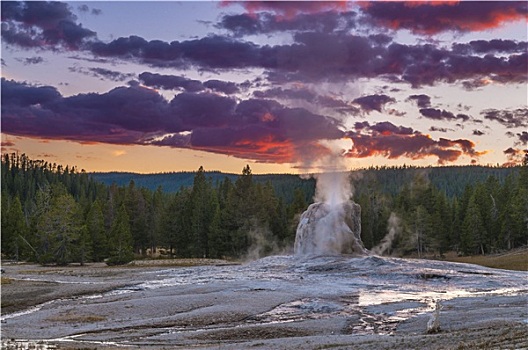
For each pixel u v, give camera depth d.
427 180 136.25
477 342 24.88
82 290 52.97
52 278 66.62
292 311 40.66
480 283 54.94
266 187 118.94
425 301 44.31
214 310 40.06
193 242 109.50
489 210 109.88
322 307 41.88
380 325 35.19
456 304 41.25
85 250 94.31
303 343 28.62
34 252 97.25
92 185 193.50
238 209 107.75
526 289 52.22
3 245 104.44
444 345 25.22
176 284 56.41
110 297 47.50
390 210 124.19
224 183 132.50
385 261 65.25
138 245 117.50
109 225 116.50
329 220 77.44
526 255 91.38
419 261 69.69
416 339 27.75
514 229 102.94
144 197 135.12
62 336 33.25
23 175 196.62
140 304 42.53
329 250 75.75
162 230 110.81
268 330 33.75
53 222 93.88
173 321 37.12
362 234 114.19
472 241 105.81
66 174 199.12
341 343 28.00
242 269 67.94
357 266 63.72
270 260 73.12
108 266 89.00
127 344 30.41
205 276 62.56
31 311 43.94
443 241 109.44
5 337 33.00
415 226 110.50
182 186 124.69
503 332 27.03
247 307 41.16
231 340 31.78
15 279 65.06
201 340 31.78
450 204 135.88
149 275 67.69
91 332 34.31
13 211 105.50
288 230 109.00
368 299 45.66
